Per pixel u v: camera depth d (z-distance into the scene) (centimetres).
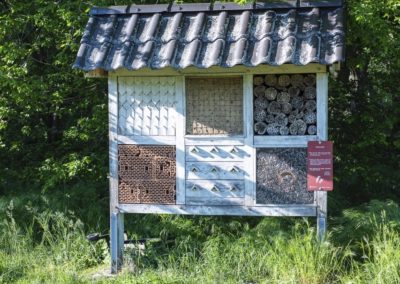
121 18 577
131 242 623
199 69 545
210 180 559
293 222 662
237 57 506
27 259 611
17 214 721
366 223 589
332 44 507
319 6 540
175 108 561
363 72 789
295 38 517
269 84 545
